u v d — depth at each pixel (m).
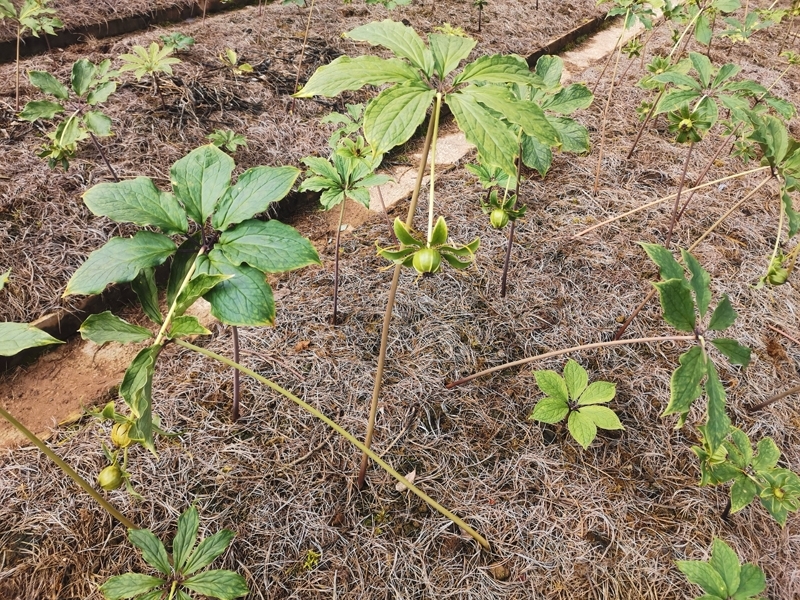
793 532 0.99
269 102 2.04
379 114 0.58
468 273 1.41
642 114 1.79
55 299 1.30
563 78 2.55
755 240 1.60
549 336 1.28
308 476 1.00
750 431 1.12
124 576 0.71
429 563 0.91
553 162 1.88
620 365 1.23
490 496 0.99
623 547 0.94
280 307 1.31
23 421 1.12
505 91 0.61
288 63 2.28
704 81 1.24
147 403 0.59
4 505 0.93
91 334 0.60
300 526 0.93
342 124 2.01
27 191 1.47
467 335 1.26
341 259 1.47
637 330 1.31
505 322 1.30
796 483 0.87
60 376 1.23
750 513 1.00
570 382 1.06
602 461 1.06
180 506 0.94
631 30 3.28
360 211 1.72
